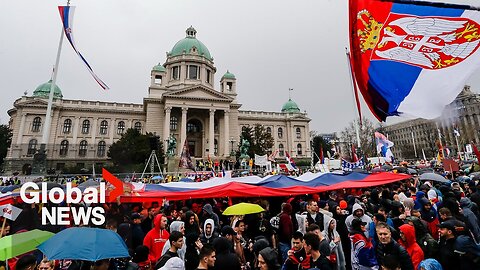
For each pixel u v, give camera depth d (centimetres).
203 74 8175
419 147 5784
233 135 7700
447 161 1792
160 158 5503
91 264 502
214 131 7594
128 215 854
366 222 677
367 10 482
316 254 517
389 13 469
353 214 732
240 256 681
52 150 6078
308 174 1598
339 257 644
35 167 2155
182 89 6881
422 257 523
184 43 8619
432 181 1515
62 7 2355
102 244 416
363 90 506
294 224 909
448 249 542
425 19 454
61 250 394
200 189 1209
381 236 510
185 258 609
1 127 6425
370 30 485
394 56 475
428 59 455
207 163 5556
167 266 446
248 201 1266
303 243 542
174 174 3706
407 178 1631
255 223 834
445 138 4628
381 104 494
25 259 421
